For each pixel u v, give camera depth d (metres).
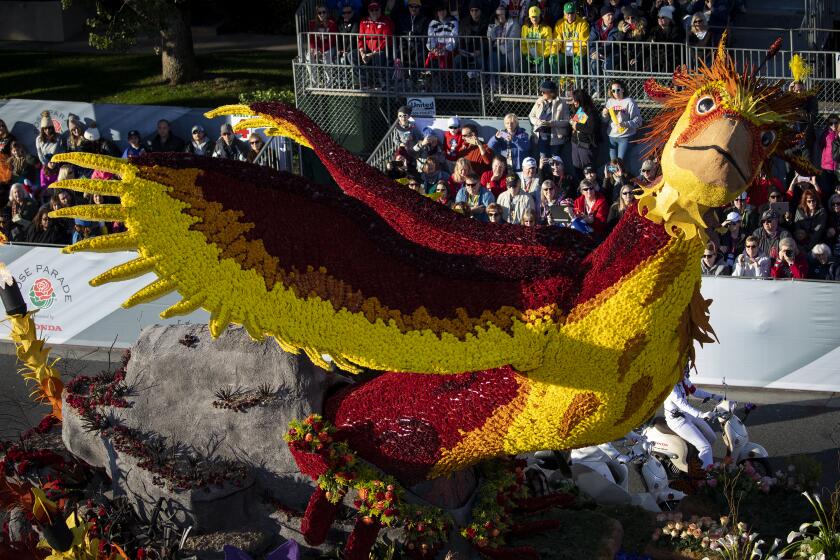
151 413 9.01
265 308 7.39
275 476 8.78
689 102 6.85
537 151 16.12
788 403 12.41
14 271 13.86
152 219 7.19
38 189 17.48
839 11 18.61
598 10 17.83
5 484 8.16
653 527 9.13
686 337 7.60
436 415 8.08
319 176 17.42
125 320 13.81
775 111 6.75
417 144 16.20
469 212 14.56
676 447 10.31
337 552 8.52
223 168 7.38
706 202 6.79
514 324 7.45
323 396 8.81
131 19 22.59
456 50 17.91
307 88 18.23
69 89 23.33
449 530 8.35
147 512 8.85
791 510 9.32
